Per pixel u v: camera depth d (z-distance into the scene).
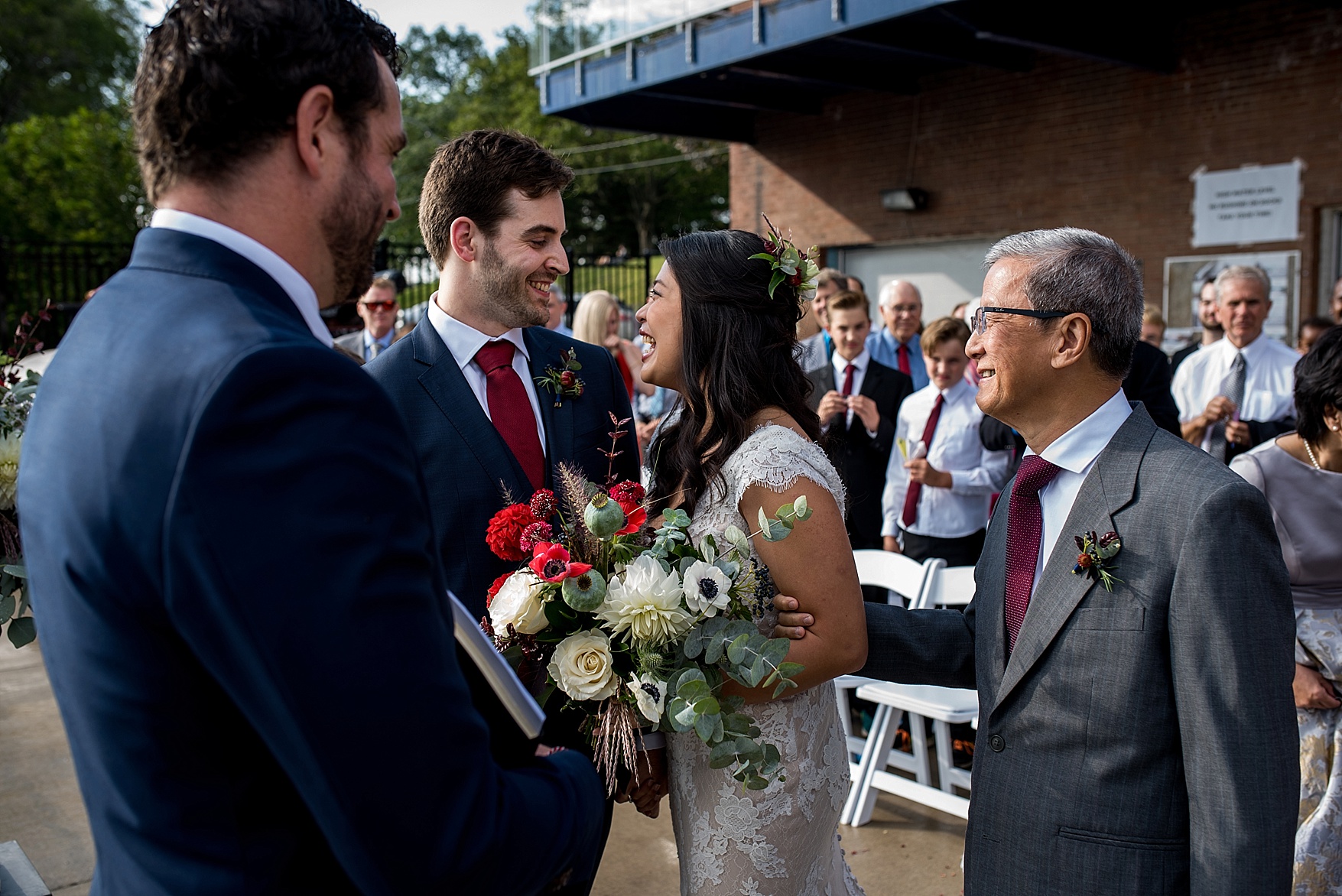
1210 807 1.43
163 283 0.97
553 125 36.53
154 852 0.90
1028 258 1.63
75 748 0.94
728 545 1.81
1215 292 5.46
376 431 0.93
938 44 8.53
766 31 8.52
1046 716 1.59
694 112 10.96
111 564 0.88
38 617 0.95
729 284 1.92
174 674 0.90
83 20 31.59
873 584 3.67
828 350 5.18
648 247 37.47
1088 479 1.62
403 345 2.15
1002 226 9.24
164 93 0.98
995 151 9.24
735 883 1.83
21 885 2.12
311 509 0.86
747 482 1.79
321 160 1.02
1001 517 1.82
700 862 1.86
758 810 1.82
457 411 2.07
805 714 1.87
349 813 0.86
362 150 1.05
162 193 1.03
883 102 10.04
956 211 9.58
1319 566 2.34
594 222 38.53
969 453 4.38
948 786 3.50
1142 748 1.52
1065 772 1.57
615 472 2.31
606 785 1.71
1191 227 8.05
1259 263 7.73
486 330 2.16
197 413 0.85
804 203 10.86
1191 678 1.46
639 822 3.58
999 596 1.74
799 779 1.84
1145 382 4.20
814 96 10.52
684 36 9.21
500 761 1.14
